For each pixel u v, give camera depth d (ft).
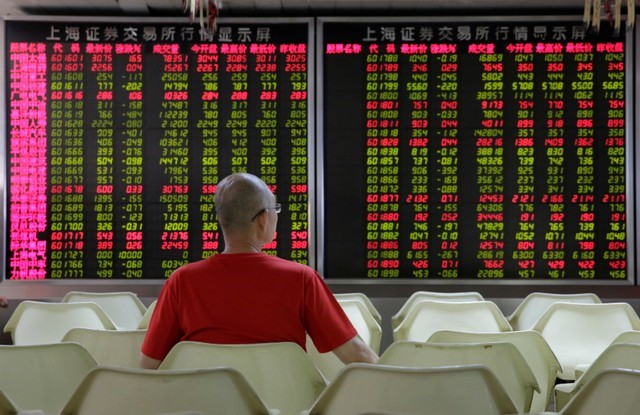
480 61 19.34
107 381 5.81
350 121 19.45
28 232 19.20
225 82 19.45
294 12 20.12
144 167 19.39
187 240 19.36
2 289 18.98
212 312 7.47
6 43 19.25
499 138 19.27
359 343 7.54
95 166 19.34
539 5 19.56
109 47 19.40
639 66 19.04
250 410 5.93
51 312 14.33
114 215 19.33
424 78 19.39
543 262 19.16
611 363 8.11
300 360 7.32
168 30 19.48
